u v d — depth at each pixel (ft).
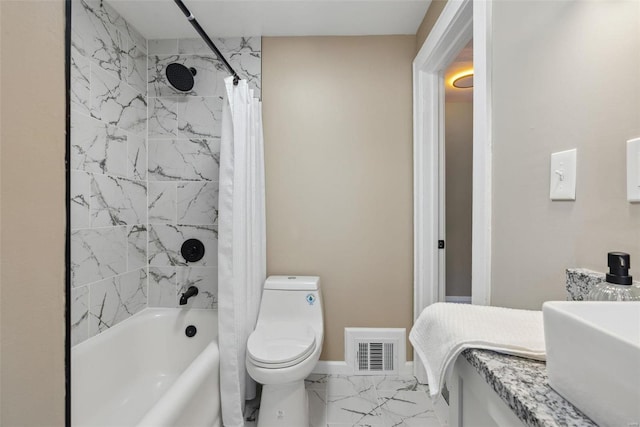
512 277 2.68
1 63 0.78
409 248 6.07
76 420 4.26
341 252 6.11
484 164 3.02
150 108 6.15
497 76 2.89
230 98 4.62
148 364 5.75
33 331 0.86
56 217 0.93
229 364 4.44
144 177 6.09
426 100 5.65
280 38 6.04
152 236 6.20
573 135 2.02
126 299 5.58
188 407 3.47
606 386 1.02
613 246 1.73
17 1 0.83
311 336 4.68
